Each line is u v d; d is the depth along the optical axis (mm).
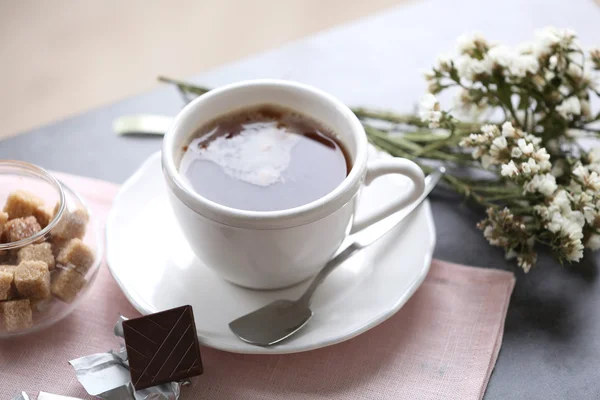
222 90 465
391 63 597
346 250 468
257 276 441
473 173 532
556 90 493
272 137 465
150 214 486
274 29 1132
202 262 456
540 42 487
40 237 427
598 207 455
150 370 413
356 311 442
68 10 1153
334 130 466
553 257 486
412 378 431
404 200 455
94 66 1060
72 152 532
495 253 490
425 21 630
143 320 417
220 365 435
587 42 597
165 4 1175
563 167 488
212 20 1149
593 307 464
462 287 468
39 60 1068
